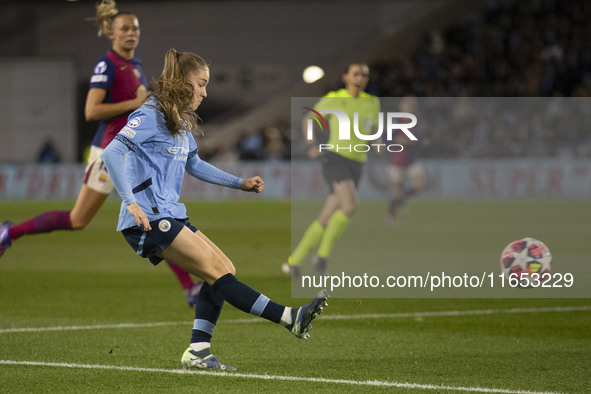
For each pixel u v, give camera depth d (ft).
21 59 409.28
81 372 55.57
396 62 371.35
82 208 85.35
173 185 55.26
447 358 60.90
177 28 427.74
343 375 54.90
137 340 68.08
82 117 425.69
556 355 62.03
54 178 335.06
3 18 443.73
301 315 52.44
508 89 347.56
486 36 377.09
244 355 62.03
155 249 53.72
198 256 53.52
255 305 53.26
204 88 55.06
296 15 418.51
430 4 406.41
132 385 51.80
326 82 389.19
